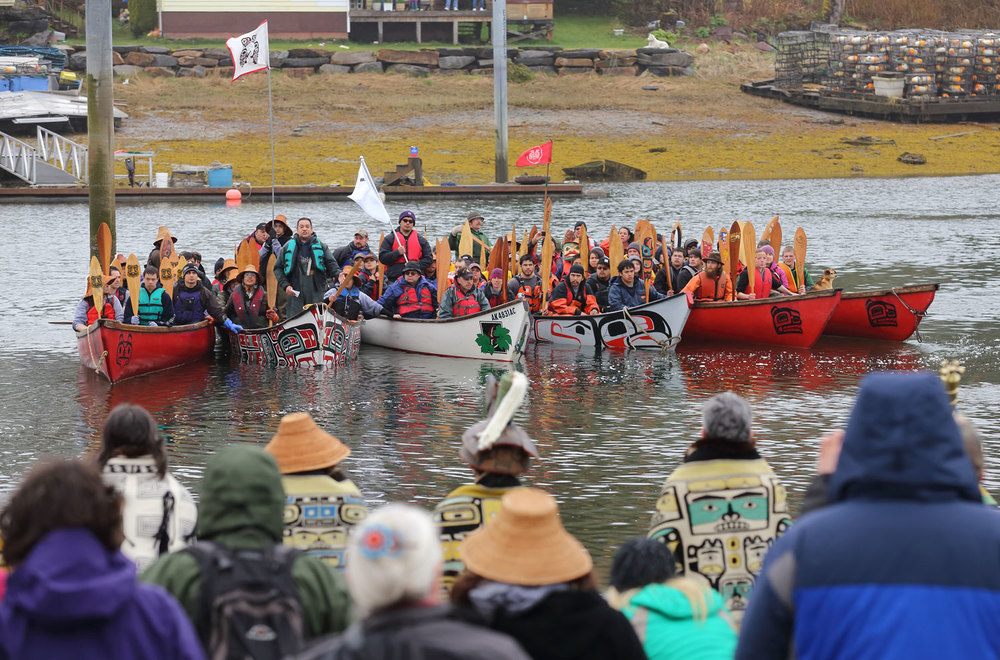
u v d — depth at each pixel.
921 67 121.75
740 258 39.50
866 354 35.59
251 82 116.81
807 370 33.22
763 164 104.94
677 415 27.48
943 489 5.88
